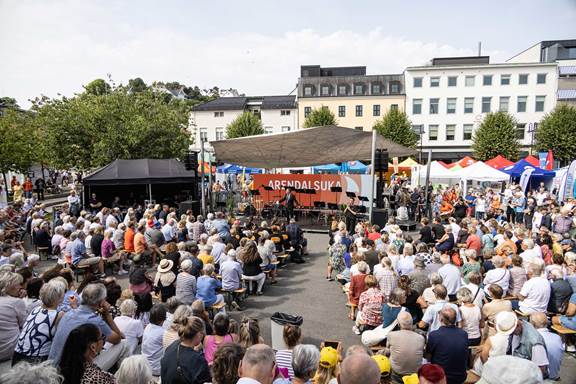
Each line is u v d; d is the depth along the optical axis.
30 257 6.64
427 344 4.28
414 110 45.28
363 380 2.32
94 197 18.12
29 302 4.88
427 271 6.74
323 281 9.65
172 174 18.39
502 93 43.59
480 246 9.48
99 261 9.34
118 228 11.23
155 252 10.78
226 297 7.79
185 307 4.31
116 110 25.50
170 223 11.25
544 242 9.34
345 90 46.56
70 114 24.55
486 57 46.88
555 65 42.31
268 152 17.31
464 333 4.19
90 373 2.87
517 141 39.38
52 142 24.44
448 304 5.08
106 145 24.23
